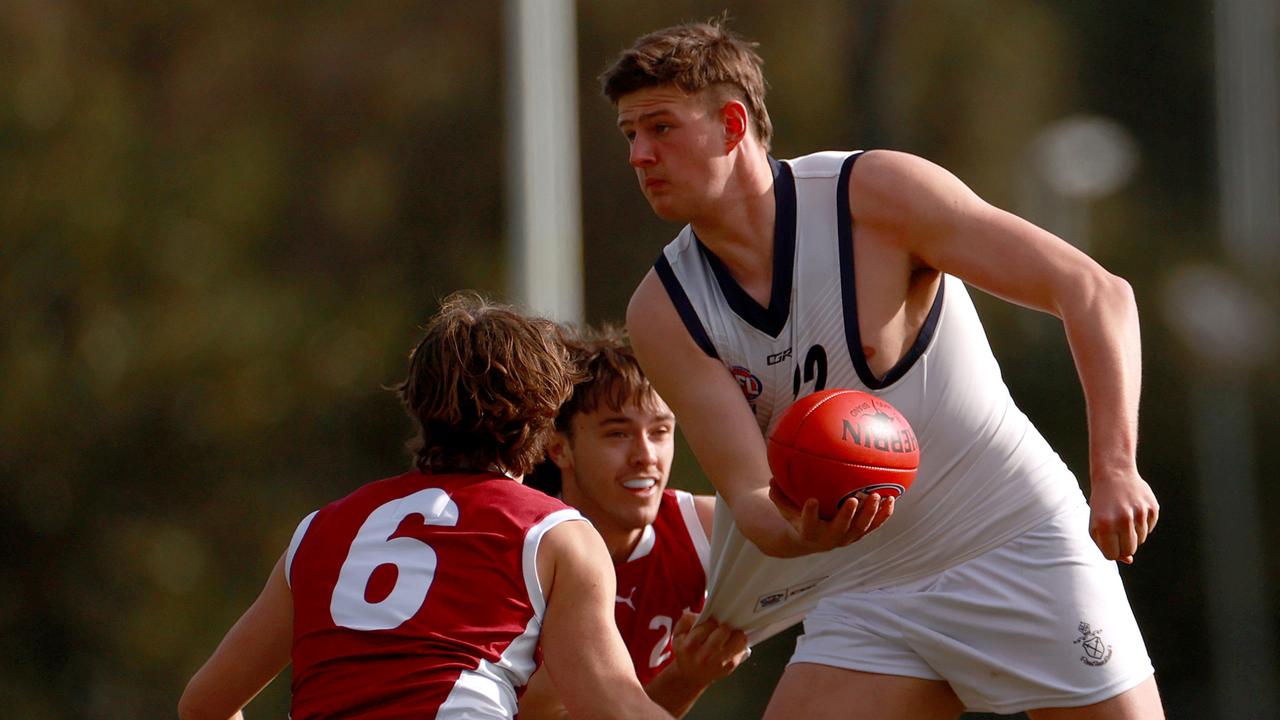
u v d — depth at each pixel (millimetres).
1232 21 81688
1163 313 77625
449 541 12250
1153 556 75688
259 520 65812
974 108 79062
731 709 67250
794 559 14398
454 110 73188
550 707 14398
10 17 63844
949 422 13461
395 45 72688
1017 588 13594
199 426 65375
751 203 13055
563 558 12281
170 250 64938
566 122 43625
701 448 13383
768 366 13273
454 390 12641
